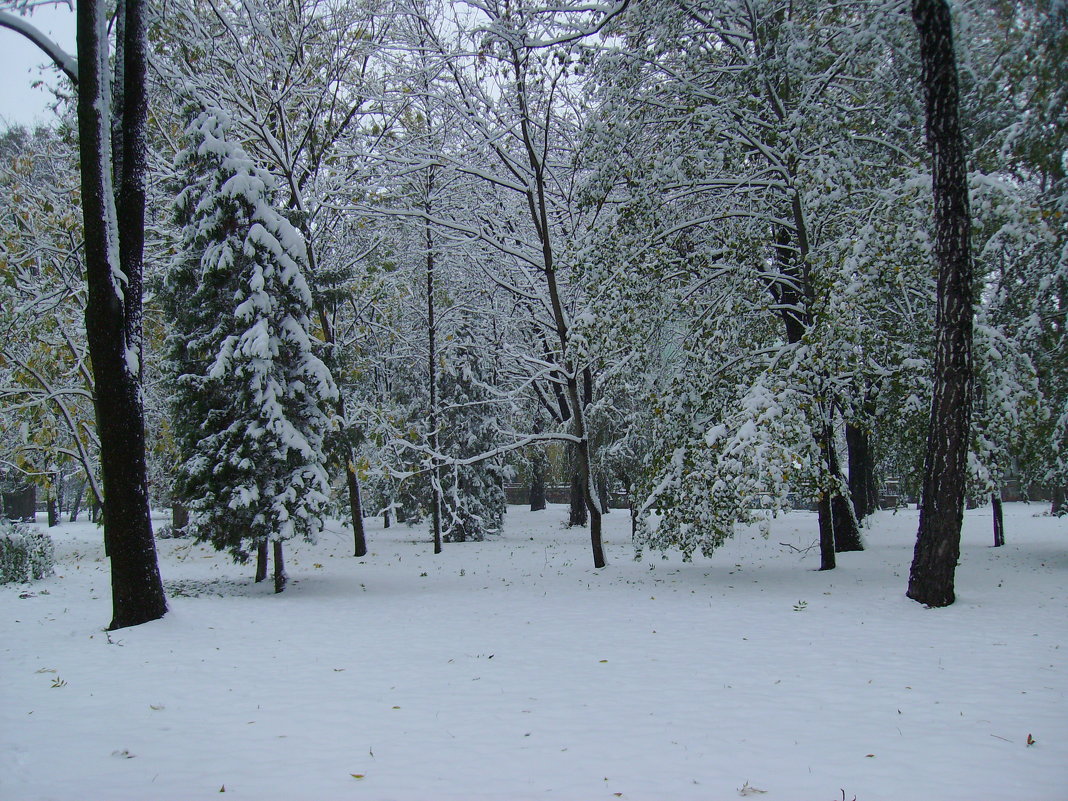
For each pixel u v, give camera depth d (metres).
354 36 20.59
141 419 10.56
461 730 5.87
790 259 15.83
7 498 42.38
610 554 21.00
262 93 21.36
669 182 13.52
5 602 12.48
